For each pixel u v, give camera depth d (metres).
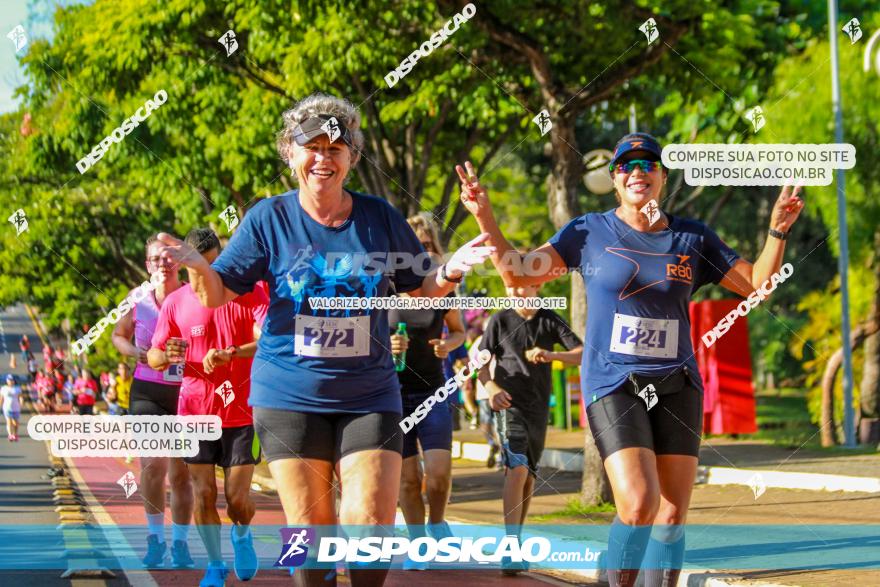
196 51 17.27
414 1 13.66
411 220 8.12
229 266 4.86
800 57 18.02
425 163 18.03
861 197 18.95
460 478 15.30
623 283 5.77
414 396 7.96
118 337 8.48
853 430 17.44
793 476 12.04
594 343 5.80
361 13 13.95
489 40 13.15
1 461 20.28
